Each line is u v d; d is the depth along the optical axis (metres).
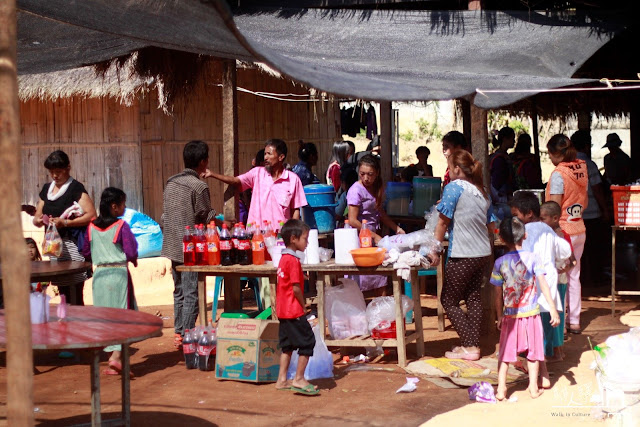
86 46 7.71
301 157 10.93
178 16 5.55
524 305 5.61
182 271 7.19
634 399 4.98
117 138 13.36
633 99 13.68
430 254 6.76
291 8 8.82
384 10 8.62
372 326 6.90
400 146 27.58
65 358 7.57
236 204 7.89
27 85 12.30
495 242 7.91
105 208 6.78
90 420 5.45
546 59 8.22
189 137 13.97
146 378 6.70
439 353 7.19
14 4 3.28
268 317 6.84
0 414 5.57
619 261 10.98
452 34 8.40
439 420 5.17
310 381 6.38
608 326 8.09
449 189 6.69
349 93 5.06
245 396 6.00
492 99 6.76
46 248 7.51
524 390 5.89
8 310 3.28
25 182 13.83
